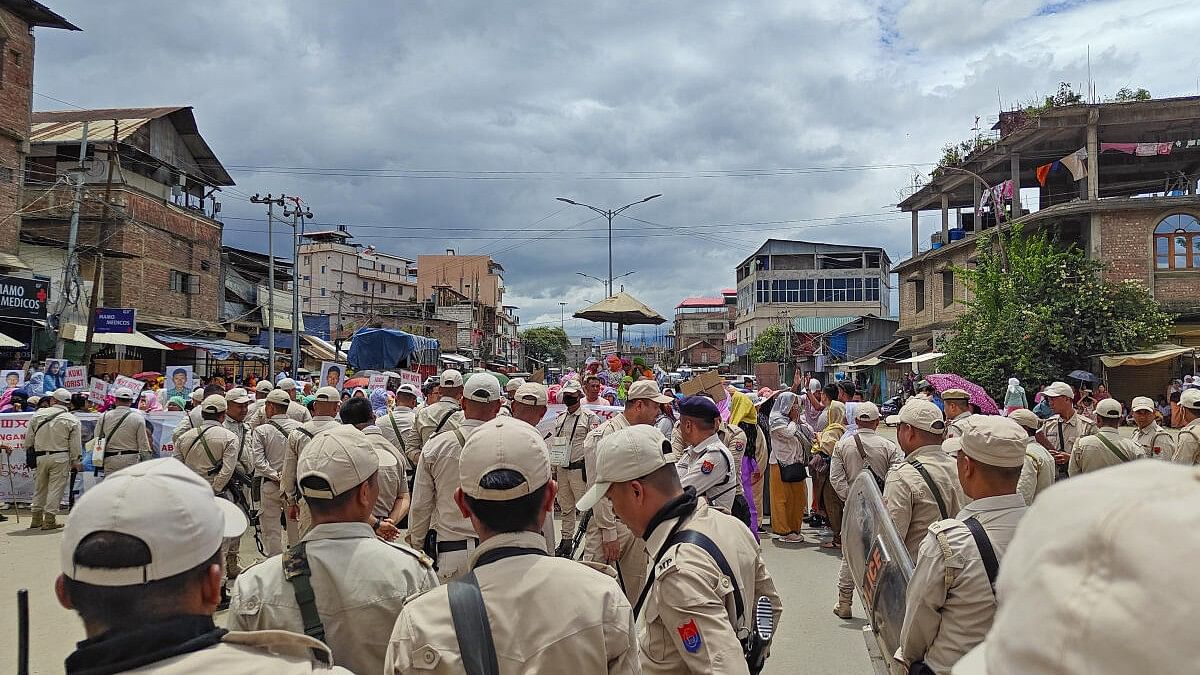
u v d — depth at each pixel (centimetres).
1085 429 834
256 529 810
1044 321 2473
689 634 246
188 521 165
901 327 4191
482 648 207
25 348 2012
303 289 6894
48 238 2295
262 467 760
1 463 1181
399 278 7619
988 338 2572
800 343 5191
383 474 561
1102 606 74
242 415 819
